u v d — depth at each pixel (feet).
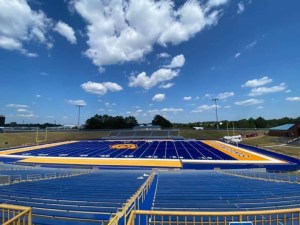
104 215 24.09
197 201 30.40
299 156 122.93
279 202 29.40
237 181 55.93
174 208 25.59
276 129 225.35
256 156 127.44
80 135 274.98
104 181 53.78
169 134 269.85
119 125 382.83
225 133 268.62
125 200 30.96
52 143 212.43
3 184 47.55
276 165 104.73
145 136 261.44
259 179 62.23
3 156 134.31
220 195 35.19
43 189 40.50
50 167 104.22
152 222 19.84
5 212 22.82
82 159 120.78
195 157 124.88
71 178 61.11
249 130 282.56
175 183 51.03
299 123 199.00
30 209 14.20
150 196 34.40
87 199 31.78
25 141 220.64
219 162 111.65
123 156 129.49
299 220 13.52
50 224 21.90
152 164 107.86
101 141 227.81
